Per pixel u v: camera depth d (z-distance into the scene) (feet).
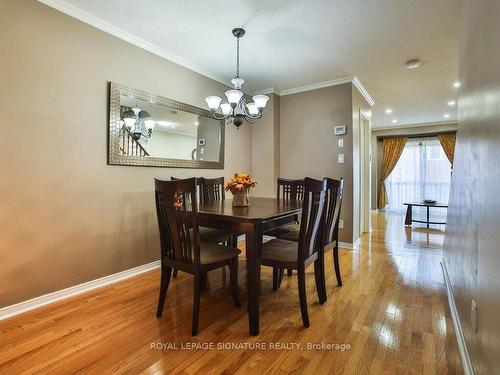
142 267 9.14
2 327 5.79
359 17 7.73
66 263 7.25
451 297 6.66
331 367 4.63
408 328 5.80
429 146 23.59
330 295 7.41
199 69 11.12
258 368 4.60
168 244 6.15
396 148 24.47
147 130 9.25
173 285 8.07
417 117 20.36
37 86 6.64
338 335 5.56
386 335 5.55
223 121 12.64
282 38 8.88
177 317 6.24
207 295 7.45
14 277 6.34
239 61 10.60
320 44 9.24
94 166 7.81
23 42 6.39
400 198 24.70
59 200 7.08
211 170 12.07
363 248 12.30
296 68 11.27
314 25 8.11
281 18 7.79
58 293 7.09
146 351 5.02
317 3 7.10
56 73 6.97
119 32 8.32
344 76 12.15
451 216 8.18
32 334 5.54
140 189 9.09
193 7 7.30
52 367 4.58
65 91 7.15
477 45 4.65
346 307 6.73
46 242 6.86
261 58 10.36
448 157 22.43
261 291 7.72
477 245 4.26
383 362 4.75
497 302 3.05
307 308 6.50
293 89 13.70
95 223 7.86
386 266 9.78
